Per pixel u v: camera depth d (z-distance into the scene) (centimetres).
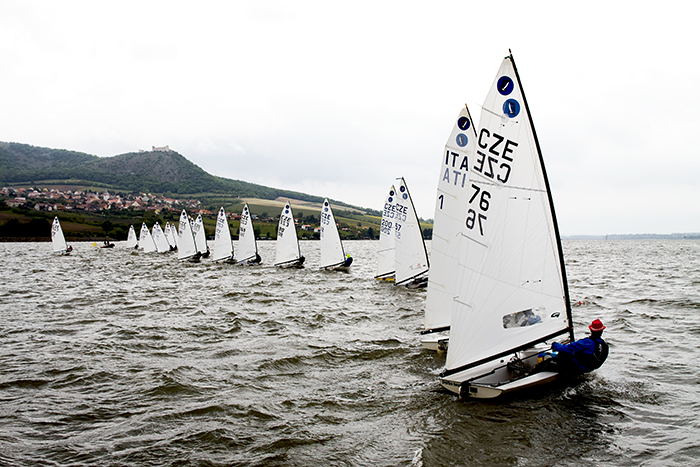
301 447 823
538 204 935
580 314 1930
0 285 3403
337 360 1346
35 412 997
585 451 776
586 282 3156
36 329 1833
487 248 990
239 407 1003
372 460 773
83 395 1095
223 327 1817
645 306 2081
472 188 1005
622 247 12850
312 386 1133
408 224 2664
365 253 8506
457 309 1024
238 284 3303
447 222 1362
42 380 1202
